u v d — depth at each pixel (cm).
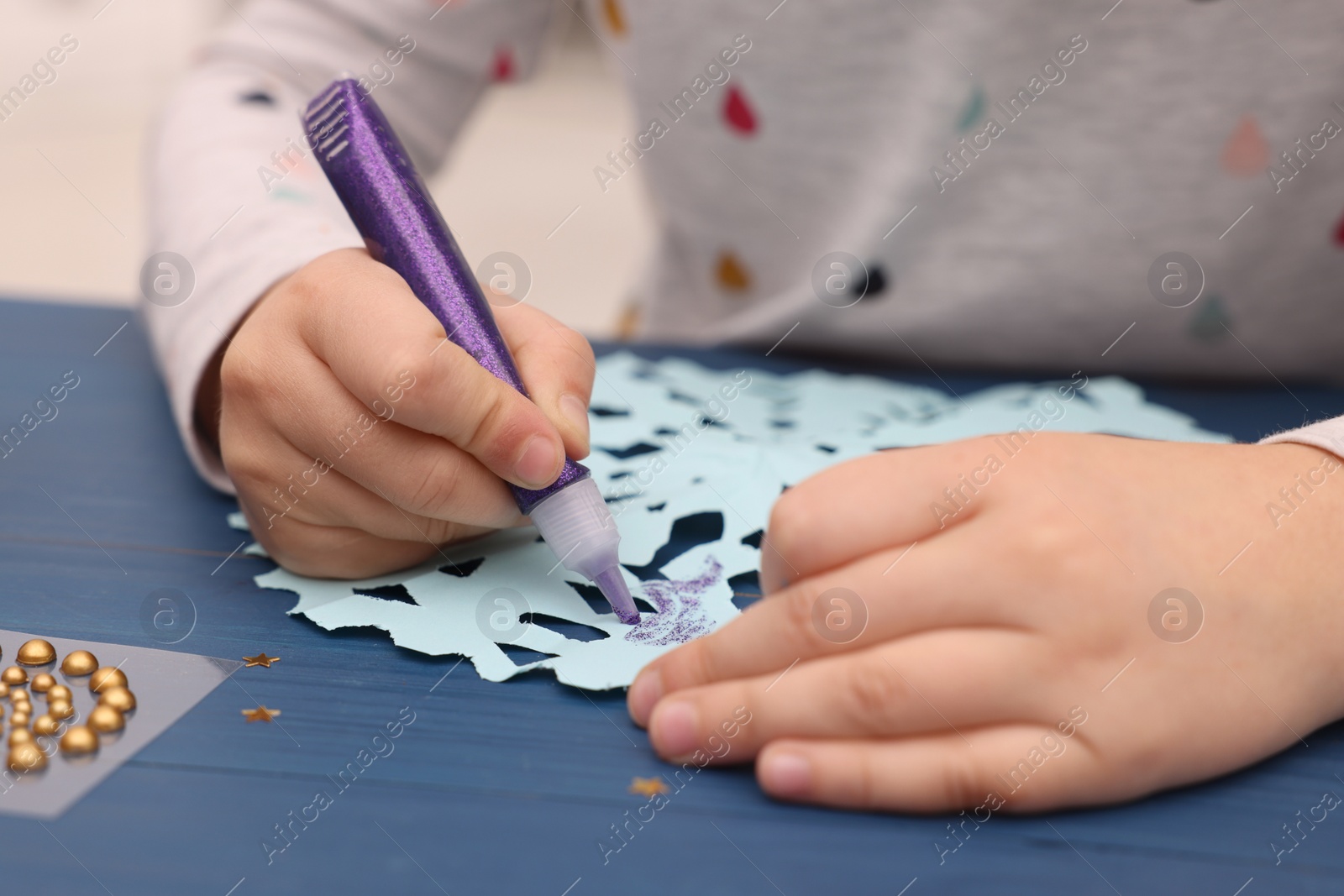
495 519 39
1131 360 74
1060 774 29
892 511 30
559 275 235
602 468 51
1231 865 28
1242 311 71
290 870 27
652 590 41
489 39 89
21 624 39
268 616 40
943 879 27
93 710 33
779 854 28
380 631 39
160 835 28
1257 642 30
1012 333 74
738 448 52
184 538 47
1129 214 69
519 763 31
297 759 31
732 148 78
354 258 42
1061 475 31
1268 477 34
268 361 39
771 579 32
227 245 50
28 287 196
